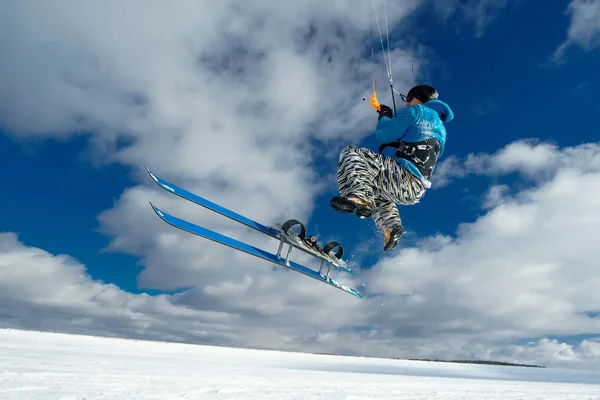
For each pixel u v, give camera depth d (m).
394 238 4.05
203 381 3.80
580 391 6.05
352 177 3.67
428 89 4.19
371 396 3.34
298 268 5.42
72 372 3.81
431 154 3.87
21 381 2.73
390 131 3.90
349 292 6.06
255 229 5.23
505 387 6.64
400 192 3.83
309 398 2.85
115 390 2.58
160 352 13.95
